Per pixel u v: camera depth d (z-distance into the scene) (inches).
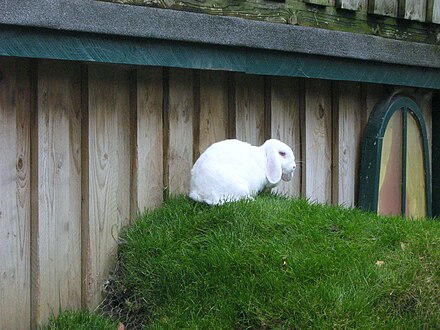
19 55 187.9
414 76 296.7
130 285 209.3
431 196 317.7
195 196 225.0
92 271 214.8
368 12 277.6
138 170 224.4
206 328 188.2
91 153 215.0
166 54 216.4
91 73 214.8
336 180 281.3
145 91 226.5
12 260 200.8
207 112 242.2
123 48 207.2
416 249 205.3
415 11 293.7
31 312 205.3
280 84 261.9
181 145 235.3
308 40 252.1
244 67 236.2
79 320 204.7
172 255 206.4
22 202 203.2
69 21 193.3
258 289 191.5
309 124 271.4
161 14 212.1
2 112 198.4
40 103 204.2
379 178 287.0
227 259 199.6
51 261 207.5
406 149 301.9
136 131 224.1
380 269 197.3
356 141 288.8
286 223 213.3
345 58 267.9
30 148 205.0
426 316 187.2
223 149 227.0
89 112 214.4
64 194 210.4
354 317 181.9
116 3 203.2
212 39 223.9
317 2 258.1
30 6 186.2
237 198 223.9
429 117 320.8
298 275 193.3
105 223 218.4
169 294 201.3
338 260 199.8
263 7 241.8
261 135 257.6
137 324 203.9
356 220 221.9
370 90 292.2
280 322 184.5
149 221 221.8
